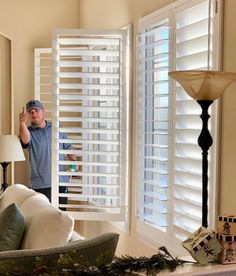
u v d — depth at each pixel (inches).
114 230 164.1
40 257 73.6
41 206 114.4
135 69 144.9
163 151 129.2
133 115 147.7
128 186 150.3
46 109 198.1
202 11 108.0
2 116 192.9
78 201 180.4
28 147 180.4
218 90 89.3
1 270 70.4
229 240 76.0
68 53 151.9
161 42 124.8
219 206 101.0
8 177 191.3
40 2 199.2
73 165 159.9
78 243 79.1
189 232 111.8
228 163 98.2
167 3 124.8
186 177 113.7
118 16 159.3
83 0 198.2
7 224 106.9
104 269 69.9
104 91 170.2
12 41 196.2
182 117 115.3
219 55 100.3
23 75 198.1
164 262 72.8
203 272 71.9
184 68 114.8
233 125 96.6
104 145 169.9
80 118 152.0
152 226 133.0
